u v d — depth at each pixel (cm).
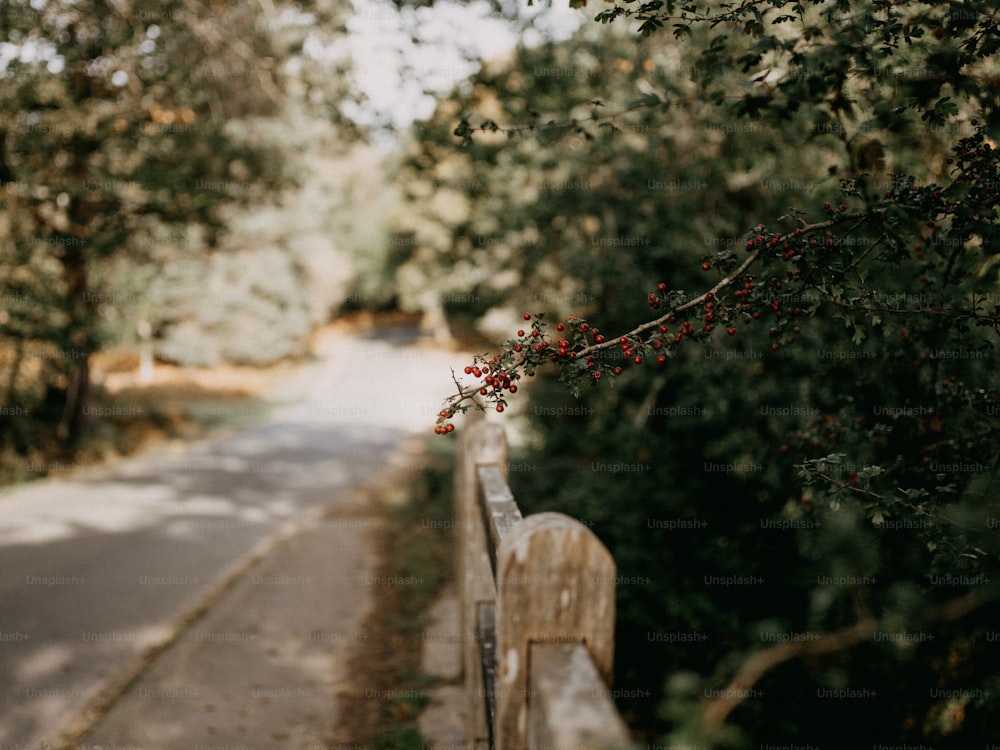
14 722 421
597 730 98
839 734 344
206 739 410
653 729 398
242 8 888
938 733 317
